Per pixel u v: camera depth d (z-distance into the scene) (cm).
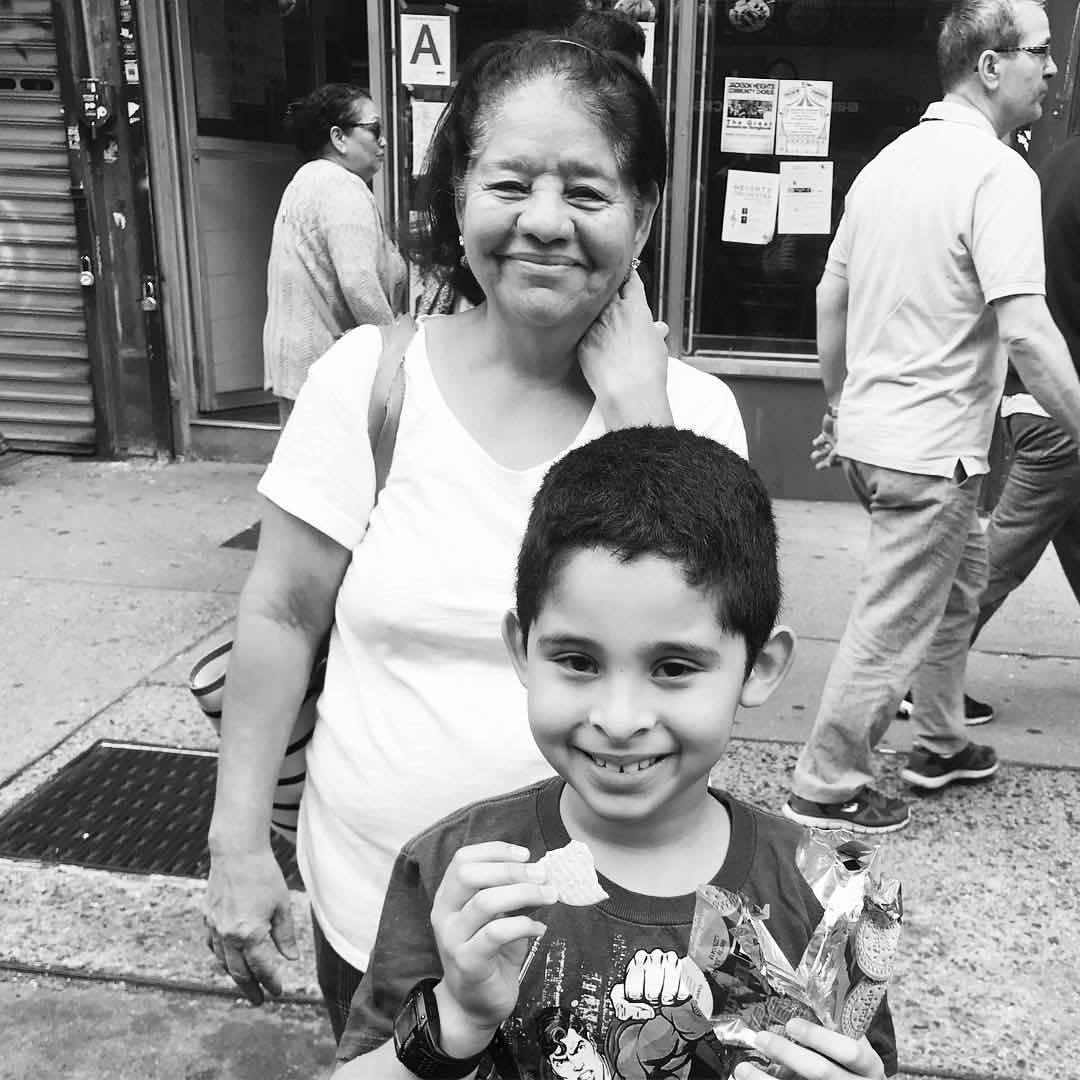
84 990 272
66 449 692
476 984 103
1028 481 357
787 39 568
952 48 302
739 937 105
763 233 595
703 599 109
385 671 158
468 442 155
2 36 630
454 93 161
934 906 297
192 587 504
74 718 393
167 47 631
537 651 115
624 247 150
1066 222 351
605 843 119
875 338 308
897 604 312
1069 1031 257
